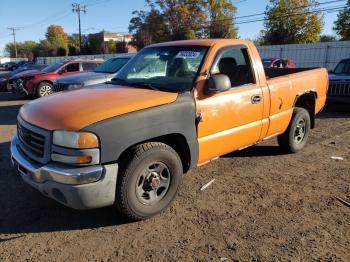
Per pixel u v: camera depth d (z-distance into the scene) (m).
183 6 51.22
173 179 3.87
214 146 4.29
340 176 5.00
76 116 3.31
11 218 3.84
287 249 3.25
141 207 3.64
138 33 56.38
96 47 63.12
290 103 5.46
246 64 4.81
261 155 5.90
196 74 4.12
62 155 3.23
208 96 4.12
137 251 3.24
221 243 3.35
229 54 4.57
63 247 3.31
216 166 5.38
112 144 3.29
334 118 9.31
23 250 3.27
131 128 3.40
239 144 4.70
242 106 4.53
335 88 9.94
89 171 3.20
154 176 3.70
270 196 4.35
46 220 3.80
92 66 15.10
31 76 14.16
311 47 25.83
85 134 3.18
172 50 4.64
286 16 42.50
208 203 4.15
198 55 4.30
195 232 3.54
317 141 6.84
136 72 4.71
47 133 3.31
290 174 5.07
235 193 4.43
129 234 3.52
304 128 6.05
